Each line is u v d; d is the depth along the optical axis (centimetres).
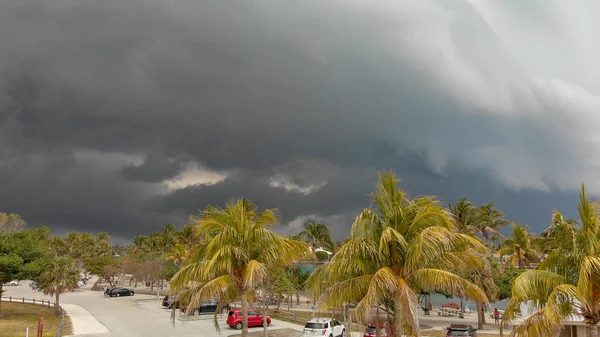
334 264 1402
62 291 5006
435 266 1427
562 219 1421
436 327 4006
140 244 12938
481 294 1334
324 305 1400
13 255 4469
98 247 11881
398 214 1448
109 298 6819
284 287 3716
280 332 3534
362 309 1254
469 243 1397
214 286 1695
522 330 1304
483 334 3550
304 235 7544
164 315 4594
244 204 1931
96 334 3403
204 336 3319
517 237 5144
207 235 1920
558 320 1222
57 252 11594
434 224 1421
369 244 1387
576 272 1346
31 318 4391
